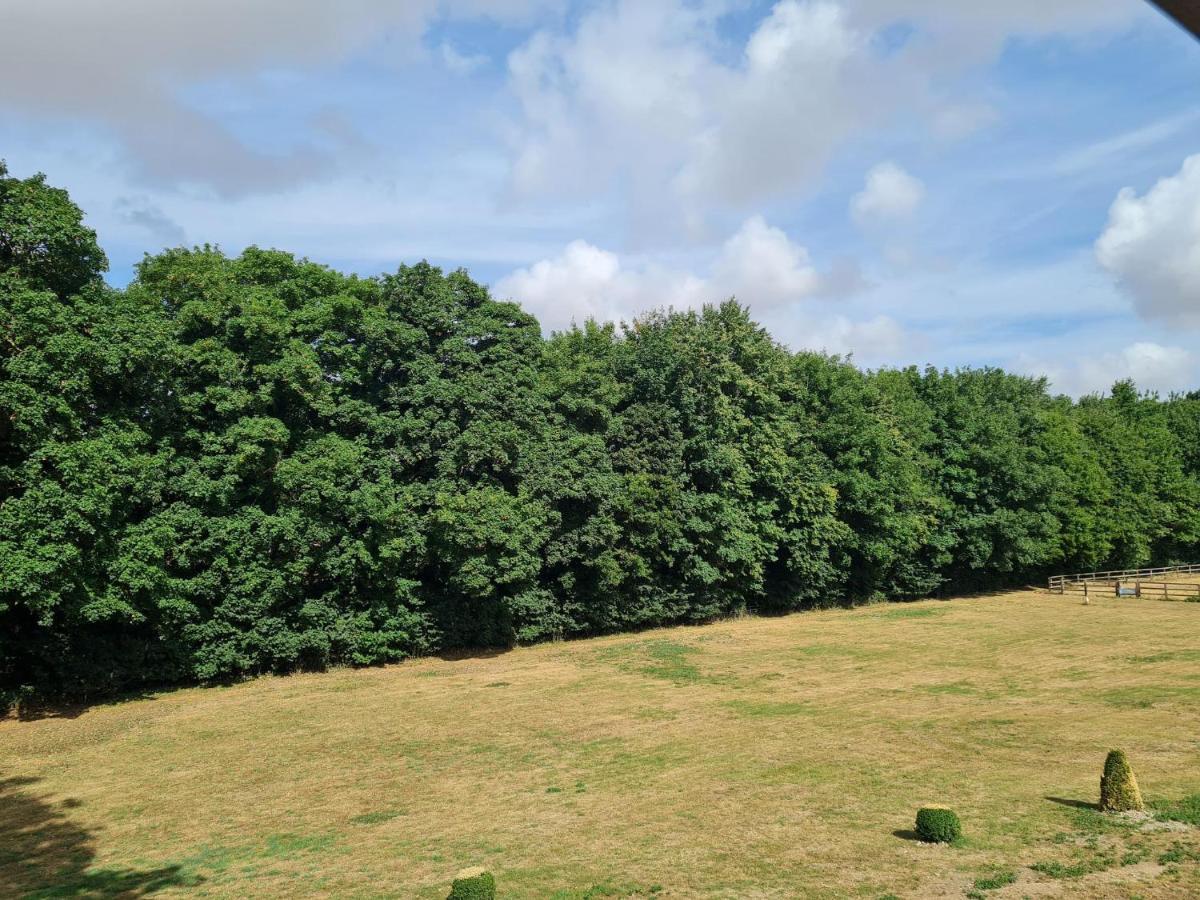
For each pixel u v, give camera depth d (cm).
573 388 4666
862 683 3300
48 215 2812
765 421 5394
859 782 1944
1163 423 8162
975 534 6338
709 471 4891
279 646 3534
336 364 3850
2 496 2775
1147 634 4284
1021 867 1371
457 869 1552
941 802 1756
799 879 1388
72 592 2773
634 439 4766
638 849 1591
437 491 3822
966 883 1322
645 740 2511
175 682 3447
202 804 2048
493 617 4275
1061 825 1553
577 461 4344
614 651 4256
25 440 2709
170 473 3262
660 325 5503
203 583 3256
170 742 2623
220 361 3347
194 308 3300
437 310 3981
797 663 3828
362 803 2022
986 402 7044
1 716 2941
